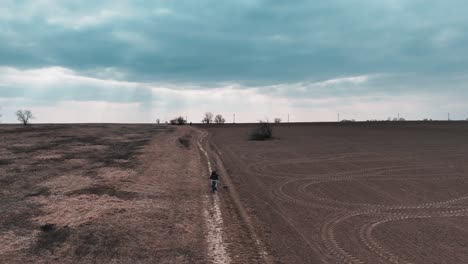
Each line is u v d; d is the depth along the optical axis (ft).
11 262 36.99
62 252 39.63
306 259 40.93
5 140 150.30
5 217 50.08
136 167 89.92
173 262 38.19
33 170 82.38
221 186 79.61
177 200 63.72
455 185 84.79
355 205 66.54
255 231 50.26
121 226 47.60
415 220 57.16
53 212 52.54
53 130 221.05
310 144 194.39
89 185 68.90
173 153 122.72
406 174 100.27
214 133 294.25
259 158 136.15
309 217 58.34
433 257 41.73
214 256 40.68
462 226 54.03
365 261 40.52
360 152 154.20
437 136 241.14
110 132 214.28
